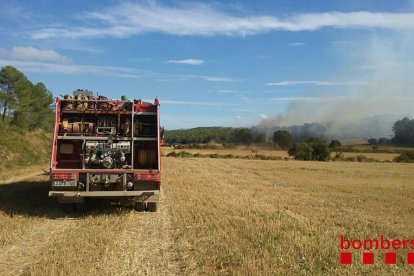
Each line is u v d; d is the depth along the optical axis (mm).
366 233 10867
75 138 13539
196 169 35938
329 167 48062
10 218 11789
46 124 69312
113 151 13516
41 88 68750
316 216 13469
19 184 19781
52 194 12812
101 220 12117
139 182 13391
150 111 14227
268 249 8766
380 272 7547
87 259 8062
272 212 13672
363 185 25469
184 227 11258
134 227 11430
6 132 35344
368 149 99062
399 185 26188
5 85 61594
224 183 23703
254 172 35438
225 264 7840
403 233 11016
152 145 14008
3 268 7758
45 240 9789
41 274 7109
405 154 73938
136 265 7914
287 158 74438
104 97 14125
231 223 11648
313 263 7887
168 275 7441
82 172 13047
